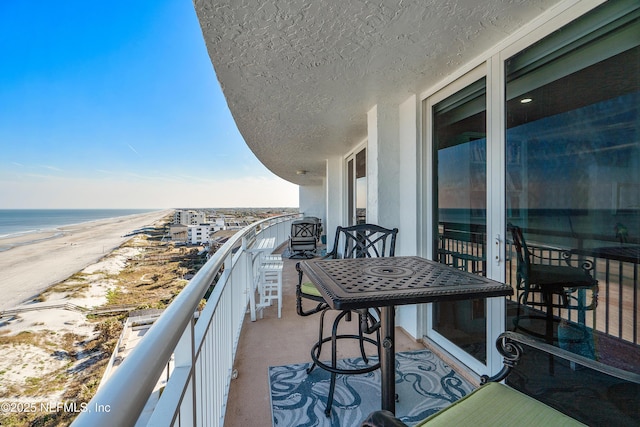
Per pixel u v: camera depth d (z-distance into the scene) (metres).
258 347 2.45
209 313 1.29
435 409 1.71
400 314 2.81
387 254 2.82
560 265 1.43
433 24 1.55
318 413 1.67
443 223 2.36
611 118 1.21
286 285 4.42
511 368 1.15
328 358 2.26
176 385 0.80
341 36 1.65
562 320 1.43
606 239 1.23
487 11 1.44
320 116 3.17
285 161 6.50
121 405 0.42
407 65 2.01
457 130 2.18
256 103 2.74
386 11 1.43
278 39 1.66
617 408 1.23
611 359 1.22
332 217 6.41
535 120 1.54
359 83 2.31
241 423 1.59
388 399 1.36
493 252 1.82
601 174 1.24
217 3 1.35
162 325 0.66
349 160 5.52
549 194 1.47
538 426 0.85
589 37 1.29
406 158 2.72
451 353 2.22
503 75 1.72
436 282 1.29
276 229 7.99
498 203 1.78
